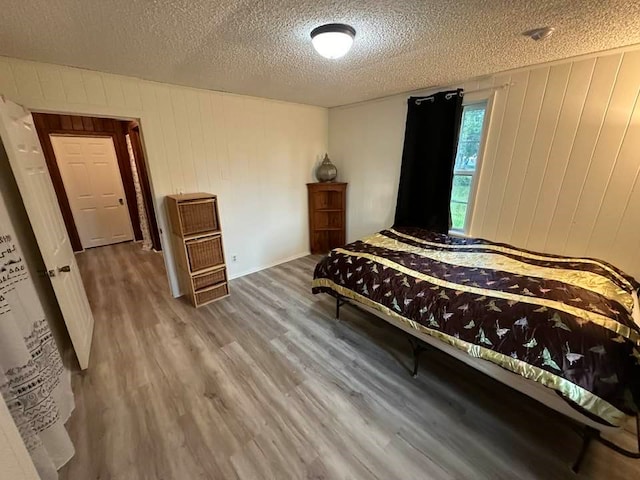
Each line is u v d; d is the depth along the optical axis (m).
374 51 1.96
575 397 1.22
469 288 1.80
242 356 2.19
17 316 1.39
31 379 1.33
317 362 2.12
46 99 2.15
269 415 1.67
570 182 2.30
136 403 1.76
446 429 1.57
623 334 1.31
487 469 1.36
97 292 3.30
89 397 1.80
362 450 1.46
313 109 4.06
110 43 1.77
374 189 3.89
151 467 1.39
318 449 1.47
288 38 1.72
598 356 1.22
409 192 3.35
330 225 4.54
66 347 2.29
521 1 1.32
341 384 1.91
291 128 3.88
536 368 1.34
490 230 2.84
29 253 1.92
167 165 2.90
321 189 4.18
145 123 2.69
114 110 2.49
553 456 1.42
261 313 2.82
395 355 2.20
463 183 3.03
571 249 2.39
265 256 4.02
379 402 1.76
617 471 1.34
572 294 1.60
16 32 1.56
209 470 1.37
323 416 1.66
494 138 2.64
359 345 2.32
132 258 4.46
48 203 2.07
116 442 1.51
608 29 1.63
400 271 2.13
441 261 2.26
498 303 1.60
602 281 1.78
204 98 3.02
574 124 2.21
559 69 2.19
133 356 2.19
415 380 1.94
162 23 1.51
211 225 2.97
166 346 2.31
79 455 1.45
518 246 2.68
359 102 3.75
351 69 2.35
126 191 5.14
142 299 3.12
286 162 3.93
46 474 1.27
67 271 2.05
